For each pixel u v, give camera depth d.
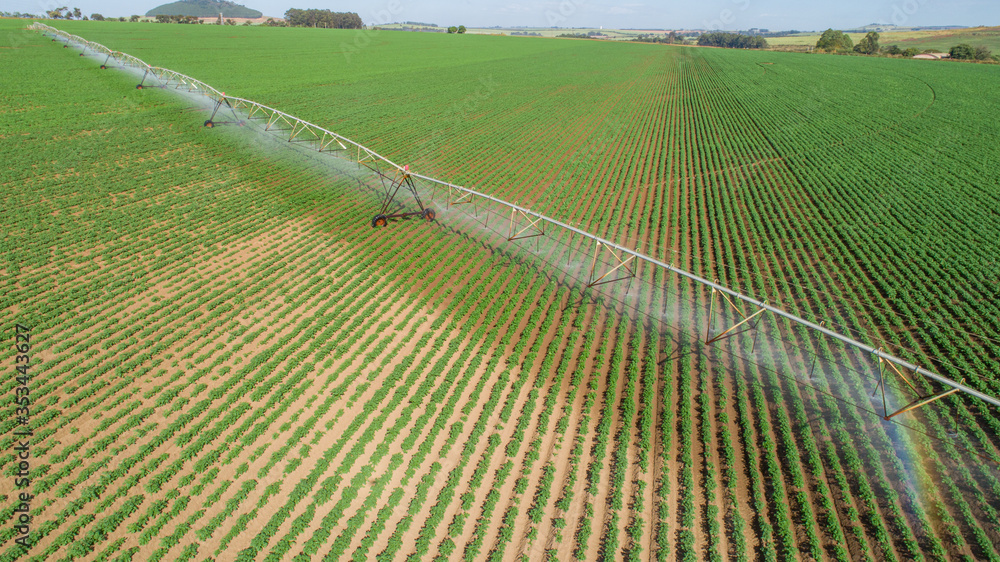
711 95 93.31
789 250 35.28
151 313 26.88
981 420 20.98
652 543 16.89
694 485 18.75
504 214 41.03
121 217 36.72
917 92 88.94
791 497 18.25
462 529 17.11
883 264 32.50
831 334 19.52
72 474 18.14
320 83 88.38
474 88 93.25
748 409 21.89
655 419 21.56
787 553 16.33
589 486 18.61
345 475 18.83
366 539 16.55
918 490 18.08
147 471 18.38
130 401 21.42
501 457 19.75
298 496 17.77
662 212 42.75
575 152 58.09
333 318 27.44
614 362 24.41
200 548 16.20
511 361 24.58
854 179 47.59
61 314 26.50
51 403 20.86
